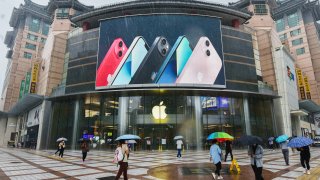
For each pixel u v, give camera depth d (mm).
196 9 36656
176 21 33188
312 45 70375
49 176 10062
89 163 15508
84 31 37562
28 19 68688
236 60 34906
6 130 59469
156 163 15375
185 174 10602
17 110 53062
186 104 32562
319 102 62375
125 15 35656
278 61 39781
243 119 34188
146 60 31562
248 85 34406
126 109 32438
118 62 32125
